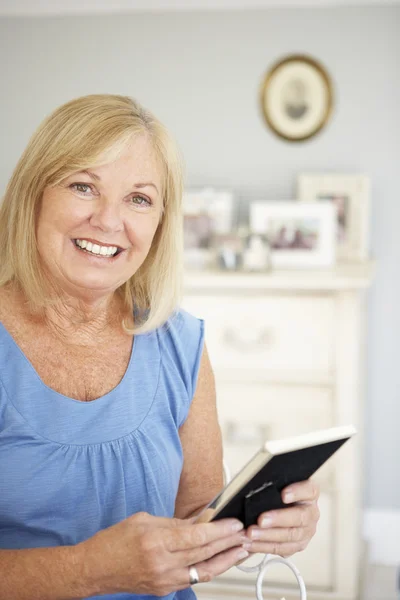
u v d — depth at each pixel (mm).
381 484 3342
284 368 2717
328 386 2699
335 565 2738
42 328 1292
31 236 1264
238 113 3252
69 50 3305
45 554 1140
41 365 1274
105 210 1234
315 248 2924
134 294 1412
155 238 1398
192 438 1454
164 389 1382
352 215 3131
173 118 3289
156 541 1099
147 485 1314
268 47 3207
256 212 2967
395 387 3295
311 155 3234
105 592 1139
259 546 1216
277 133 3229
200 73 3254
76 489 1252
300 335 2693
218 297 2730
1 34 3322
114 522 1284
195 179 3301
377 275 3256
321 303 2672
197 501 1465
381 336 3281
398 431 3309
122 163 1236
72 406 1263
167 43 3256
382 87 3172
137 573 1109
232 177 3279
